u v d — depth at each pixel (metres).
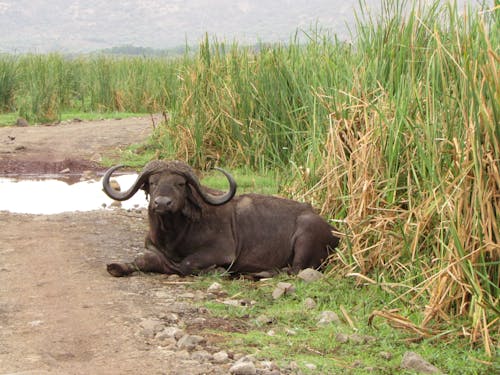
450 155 8.98
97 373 7.02
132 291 9.44
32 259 10.75
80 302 8.97
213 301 9.16
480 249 8.02
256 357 7.45
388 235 9.76
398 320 8.15
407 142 10.03
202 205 10.38
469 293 8.35
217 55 19.48
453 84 9.38
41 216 13.69
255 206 10.71
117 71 35.75
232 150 18.27
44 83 30.02
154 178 10.03
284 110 17.22
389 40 11.77
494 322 8.02
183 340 7.74
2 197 16.22
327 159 11.31
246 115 18.16
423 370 7.28
